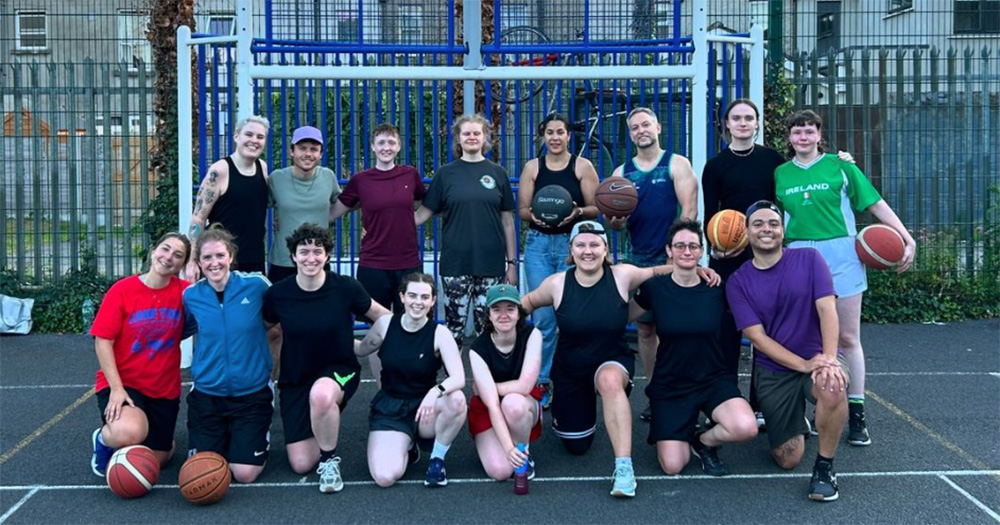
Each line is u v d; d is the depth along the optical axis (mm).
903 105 8742
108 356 4336
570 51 6707
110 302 4363
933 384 6184
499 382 4504
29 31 11898
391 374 4484
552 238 5621
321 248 4371
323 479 4246
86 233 8859
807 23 10789
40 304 8617
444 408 4277
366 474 4523
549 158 5730
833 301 4328
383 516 3953
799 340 4406
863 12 9406
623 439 4219
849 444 4863
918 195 8805
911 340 7730
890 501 4066
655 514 3945
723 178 5363
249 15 6598
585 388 4672
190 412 4488
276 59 8641
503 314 4348
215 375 4398
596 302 4520
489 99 6840
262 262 5598
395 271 5730
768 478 4391
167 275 4441
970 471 4438
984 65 8719
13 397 6117
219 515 3975
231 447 4379
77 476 4516
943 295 8727
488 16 9305
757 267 4492
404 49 6711
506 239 5824
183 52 6898
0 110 8789
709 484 4316
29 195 8883
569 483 4363
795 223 4973
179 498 4191
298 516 3957
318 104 8938
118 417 4242
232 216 5410
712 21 10234
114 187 8906
